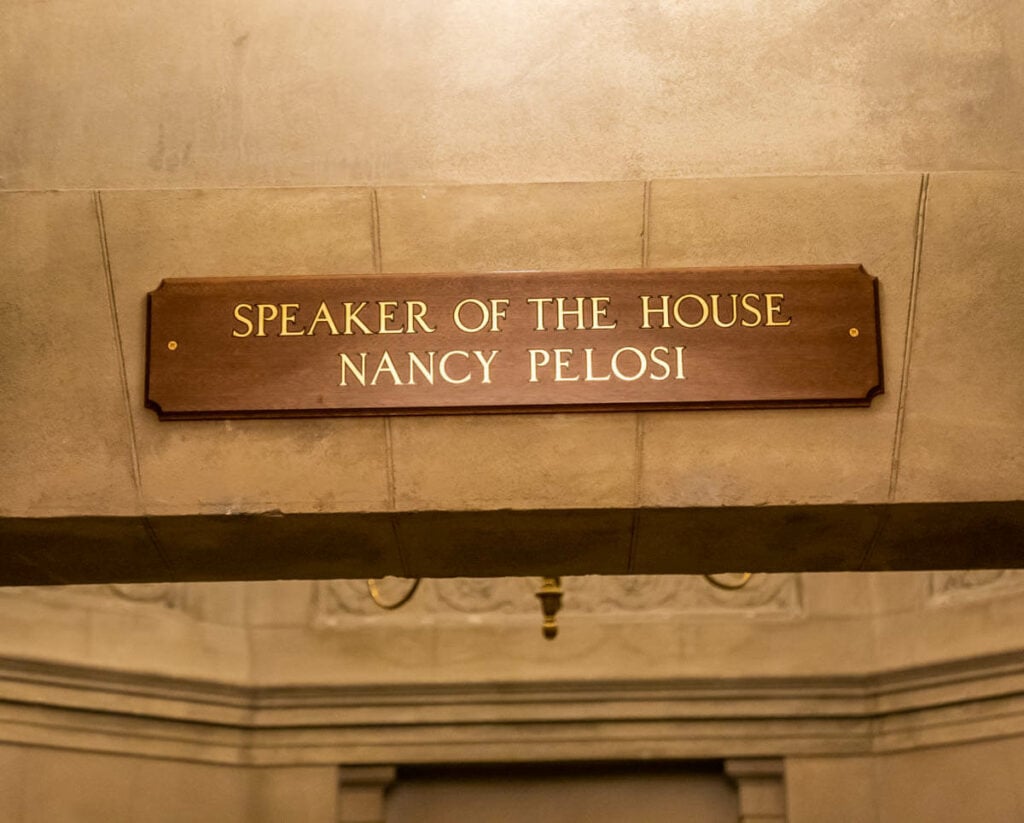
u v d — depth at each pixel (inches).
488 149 187.8
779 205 182.4
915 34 190.7
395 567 188.9
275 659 350.9
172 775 335.0
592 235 181.8
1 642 316.2
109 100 190.2
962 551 183.8
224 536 178.9
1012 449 173.2
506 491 173.0
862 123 187.3
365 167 187.2
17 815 311.1
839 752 343.0
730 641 350.6
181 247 182.2
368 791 349.7
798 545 183.0
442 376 175.8
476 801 356.5
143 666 333.1
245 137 188.5
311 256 181.9
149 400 174.7
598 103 189.3
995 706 326.3
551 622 273.7
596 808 354.9
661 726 348.5
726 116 188.4
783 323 177.2
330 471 174.1
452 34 192.5
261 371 176.1
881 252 180.5
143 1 194.4
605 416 175.0
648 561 187.9
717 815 352.5
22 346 178.2
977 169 184.4
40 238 182.1
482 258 181.3
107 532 177.6
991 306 178.1
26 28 193.2
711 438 174.1
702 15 192.7
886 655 343.9
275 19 193.6
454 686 349.7
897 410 174.9
